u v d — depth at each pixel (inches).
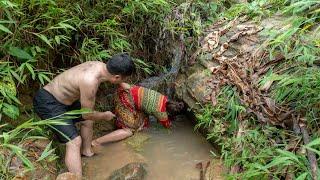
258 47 132.5
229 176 103.1
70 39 142.5
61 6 131.1
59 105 124.3
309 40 115.4
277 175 96.4
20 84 136.3
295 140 100.8
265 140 107.3
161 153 134.0
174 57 166.2
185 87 150.3
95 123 148.6
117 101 143.2
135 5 148.3
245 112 118.8
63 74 125.2
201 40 159.2
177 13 167.2
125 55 124.6
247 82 125.3
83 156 132.7
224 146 117.8
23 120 130.3
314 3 117.6
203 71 145.6
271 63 122.6
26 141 120.1
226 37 150.6
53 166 119.3
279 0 149.0
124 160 130.6
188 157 131.3
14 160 111.2
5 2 101.1
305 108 105.1
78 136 122.6
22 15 119.8
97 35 151.6
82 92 120.8
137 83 168.1
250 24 147.7
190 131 145.7
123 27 161.3
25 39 127.3
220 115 127.5
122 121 142.5
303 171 90.8
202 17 172.7
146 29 166.7
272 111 110.9
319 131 98.7
